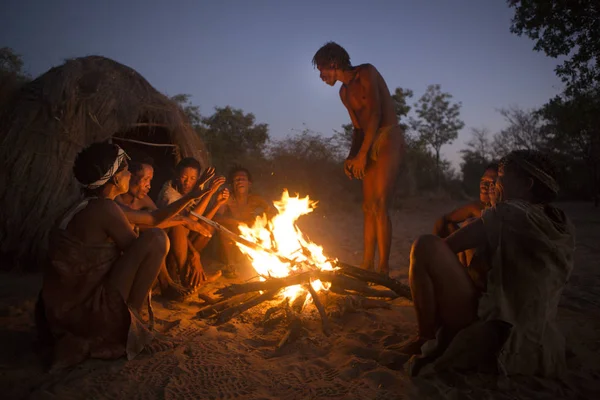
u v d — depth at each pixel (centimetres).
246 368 240
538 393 206
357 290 359
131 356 247
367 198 461
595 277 445
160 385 219
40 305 255
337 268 379
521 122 2392
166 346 266
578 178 2134
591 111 1211
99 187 256
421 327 237
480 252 223
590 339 278
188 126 624
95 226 246
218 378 227
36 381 221
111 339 249
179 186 445
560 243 212
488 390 208
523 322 211
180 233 400
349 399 203
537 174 218
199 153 621
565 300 367
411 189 1922
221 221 468
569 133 1396
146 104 561
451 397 204
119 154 258
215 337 286
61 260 241
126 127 537
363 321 315
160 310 347
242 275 474
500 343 216
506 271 212
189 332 295
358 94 456
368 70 448
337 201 1471
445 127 3158
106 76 535
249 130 1823
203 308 340
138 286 257
